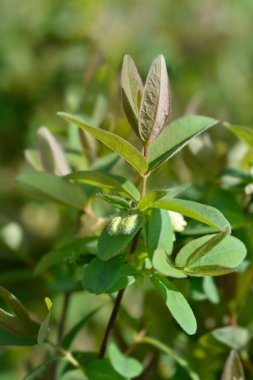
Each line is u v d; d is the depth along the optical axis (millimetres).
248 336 431
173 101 918
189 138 365
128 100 358
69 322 602
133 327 438
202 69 1164
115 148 352
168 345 471
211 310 462
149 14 1163
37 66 1008
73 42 1067
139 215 354
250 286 470
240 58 1194
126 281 366
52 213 689
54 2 1090
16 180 422
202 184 452
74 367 430
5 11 1062
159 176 515
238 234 444
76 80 988
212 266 353
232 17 1217
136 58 1098
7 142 949
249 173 454
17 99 972
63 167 437
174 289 365
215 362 450
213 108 1050
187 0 1215
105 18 1112
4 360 589
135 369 405
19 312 380
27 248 507
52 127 524
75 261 402
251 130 404
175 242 414
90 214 425
